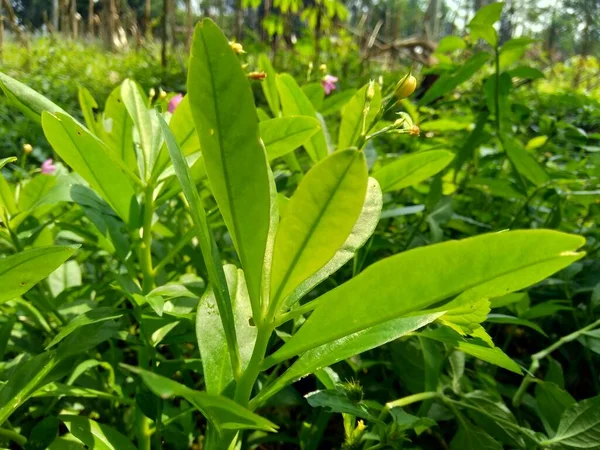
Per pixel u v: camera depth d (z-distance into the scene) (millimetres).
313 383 299
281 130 208
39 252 144
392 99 191
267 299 145
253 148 124
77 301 250
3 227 246
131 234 218
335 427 293
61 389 187
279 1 1264
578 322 304
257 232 131
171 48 1913
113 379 251
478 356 183
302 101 271
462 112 683
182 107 210
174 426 232
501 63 398
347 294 129
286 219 124
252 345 163
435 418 241
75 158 200
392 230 439
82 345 178
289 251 129
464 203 459
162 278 286
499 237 112
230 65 120
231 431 148
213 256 147
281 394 237
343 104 367
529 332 347
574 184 398
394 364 260
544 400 233
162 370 218
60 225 248
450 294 121
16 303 253
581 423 202
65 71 1456
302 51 1319
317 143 273
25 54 1620
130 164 241
